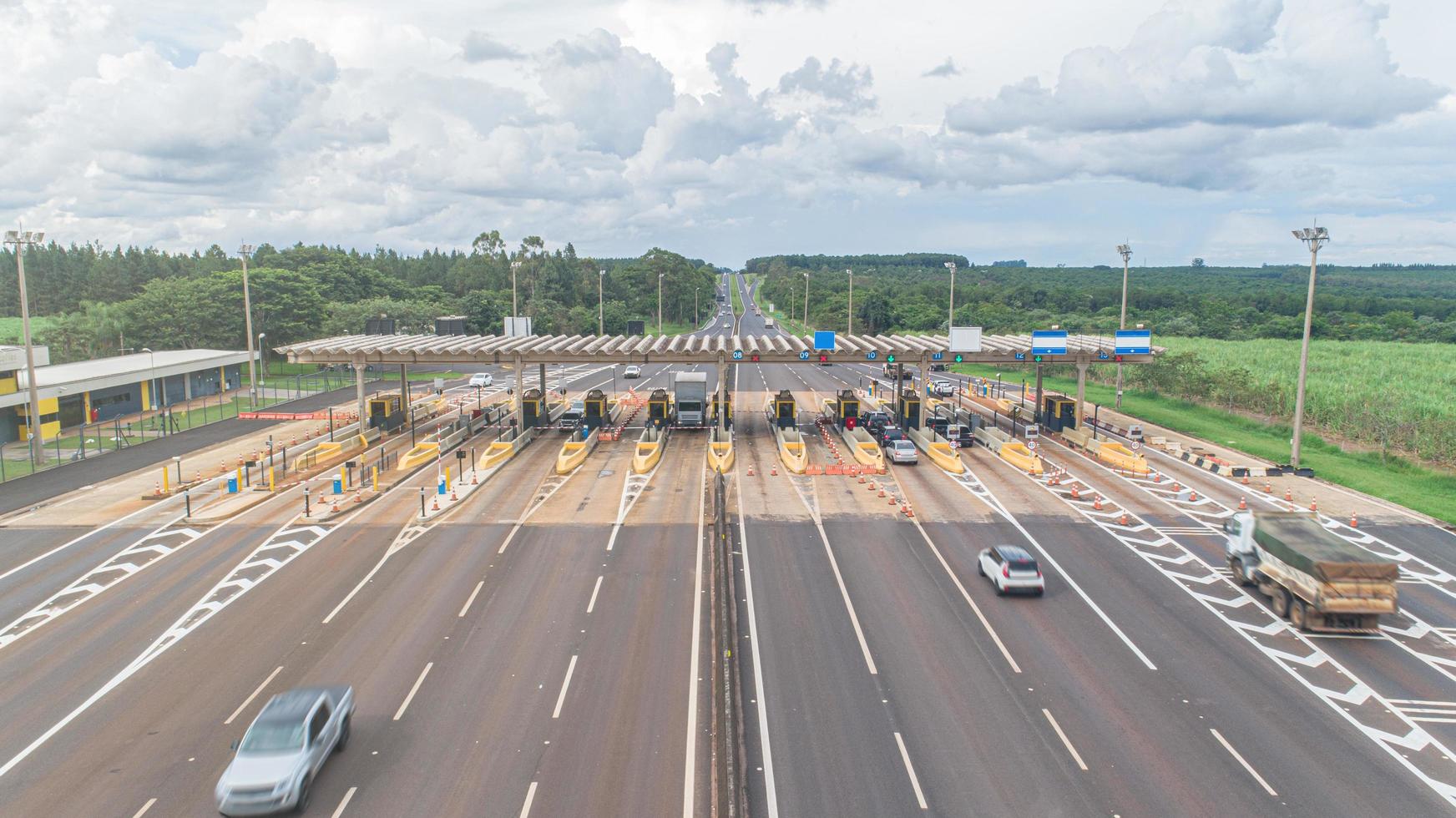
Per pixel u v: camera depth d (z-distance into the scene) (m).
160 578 34.53
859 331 160.50
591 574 34.50
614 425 71.06
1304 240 50.88
